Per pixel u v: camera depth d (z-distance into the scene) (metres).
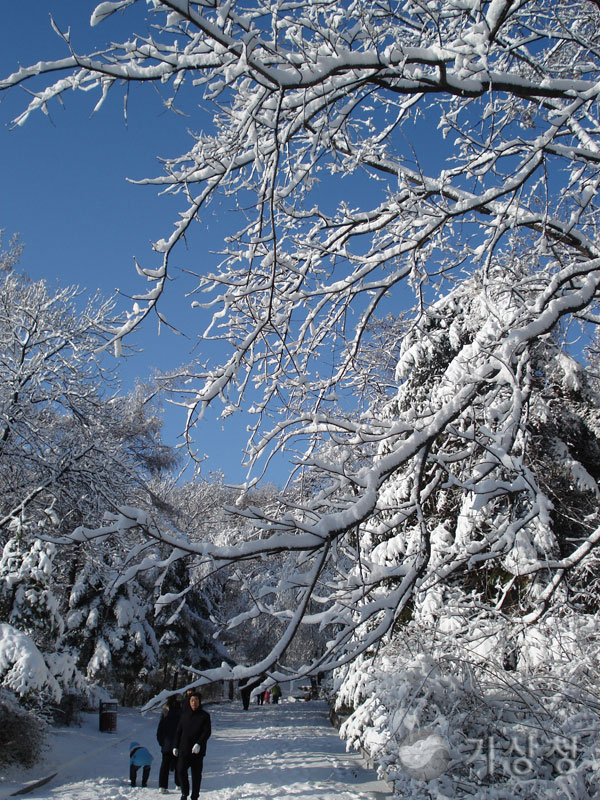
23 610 14.92
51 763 13.09
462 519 7.67
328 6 4.93
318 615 4.65
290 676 4.18
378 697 6.80
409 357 11.98
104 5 3.95
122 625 28.59
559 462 10.03
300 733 21.12
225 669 3.96
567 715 5.37
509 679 6.11
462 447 7.37
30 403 18.42
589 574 8.02
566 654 6.32
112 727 19.27
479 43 4.69
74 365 19.05
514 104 6.55
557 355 10.66
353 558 5.12
